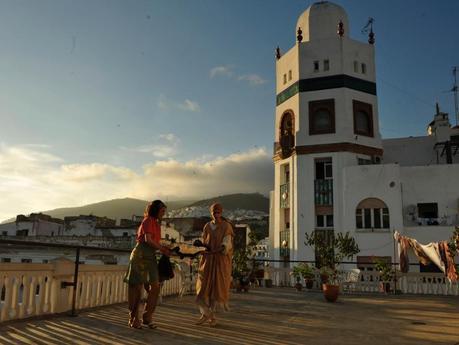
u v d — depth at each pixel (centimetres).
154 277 662
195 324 705
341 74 3005
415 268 2531
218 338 595
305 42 3123
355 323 768
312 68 3077
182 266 1298
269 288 1761
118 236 4441
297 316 847
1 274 634
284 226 3144
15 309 659
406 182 2892
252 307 996
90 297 851
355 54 3083
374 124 3064
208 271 701
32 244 665
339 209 2841
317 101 3023
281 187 3172
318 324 748
